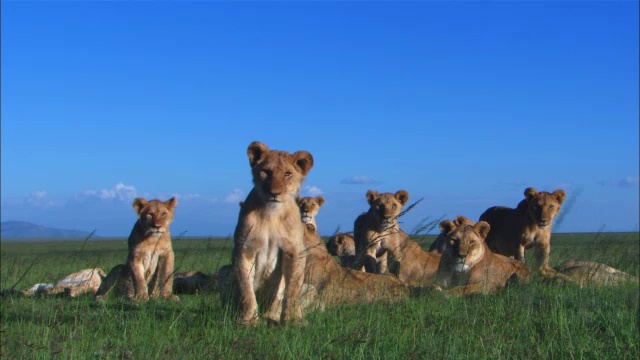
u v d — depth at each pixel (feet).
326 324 28.35
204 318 28.14
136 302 37.32
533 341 25.67
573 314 29.27
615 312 30.14
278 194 26.78
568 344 25.14
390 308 31.07
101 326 28.07
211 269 51.70
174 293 44.62
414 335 25.64
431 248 53.26
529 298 31.76
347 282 34.14
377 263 50.03
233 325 27.02
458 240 39.88
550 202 52.49
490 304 32.58
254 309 27.55
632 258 45.93
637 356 23.95
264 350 23.89
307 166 28.53
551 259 53.62
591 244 43.42
